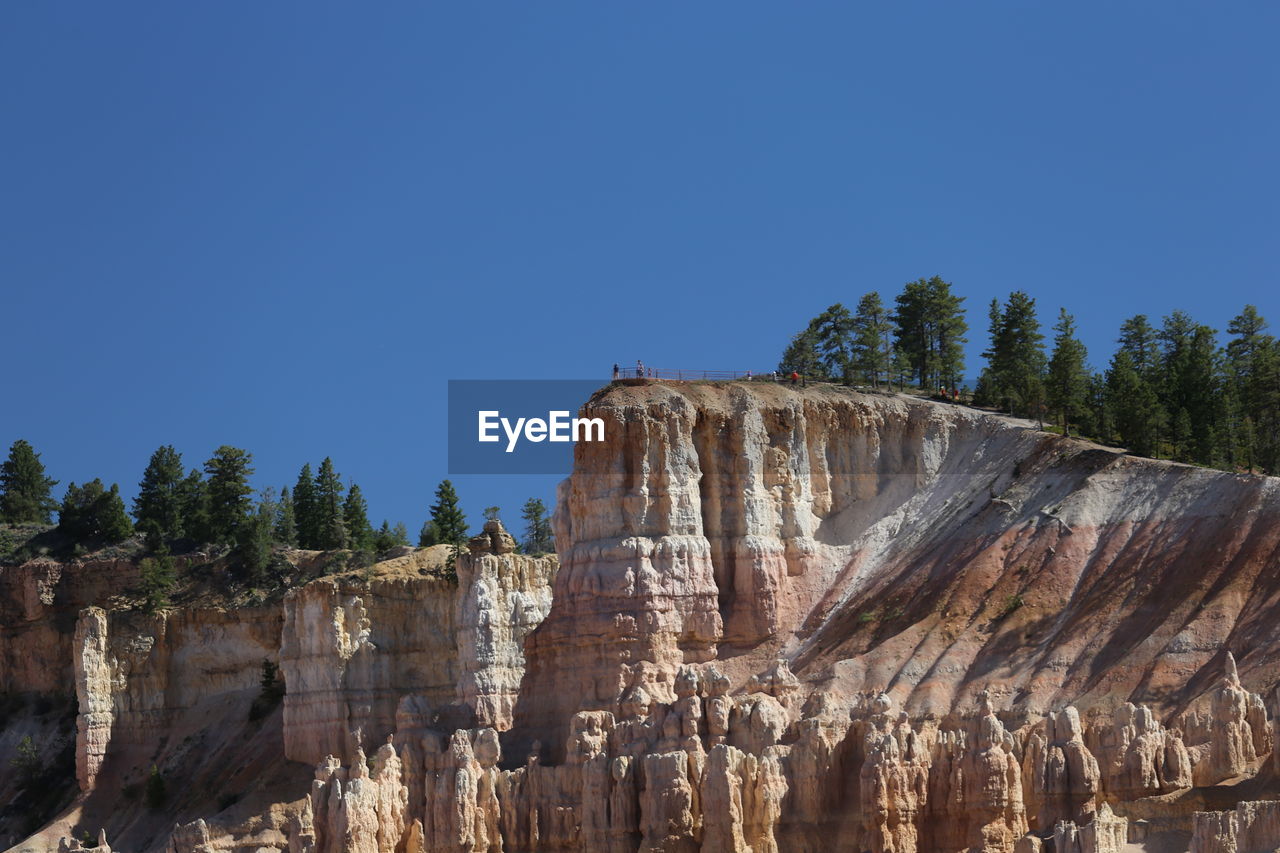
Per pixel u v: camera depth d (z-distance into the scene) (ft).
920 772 620.90
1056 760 600.80
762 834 638.53
